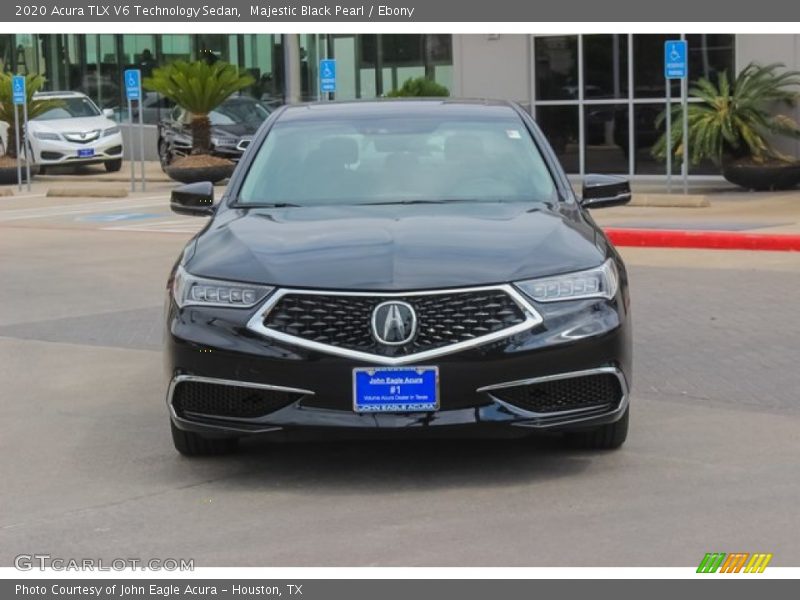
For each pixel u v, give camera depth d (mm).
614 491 7133
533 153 8844
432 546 6320
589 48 28844
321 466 7781
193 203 8789
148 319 13273
